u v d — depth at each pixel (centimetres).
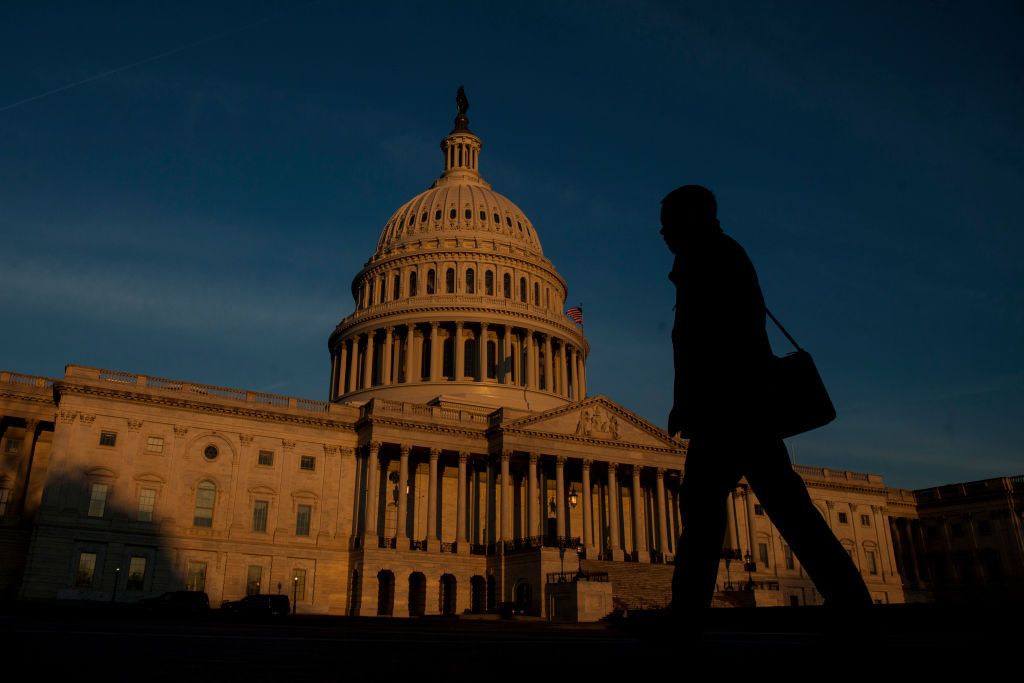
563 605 6400
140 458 7525
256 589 7650
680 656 535
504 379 10875
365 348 11275
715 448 543
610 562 7762
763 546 10075
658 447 9088
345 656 758
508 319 11069
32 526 7331
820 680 431
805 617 535
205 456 7825
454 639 1278
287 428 8250
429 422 8394
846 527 11106
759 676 454
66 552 6988
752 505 10131
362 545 7744
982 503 11312
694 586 541
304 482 8175
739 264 576
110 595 7006
